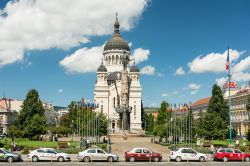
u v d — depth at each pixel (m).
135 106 197.25
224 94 169.62
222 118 114.00
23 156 65.75
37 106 133.00
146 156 59.16
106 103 199.88
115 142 111.12
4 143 90.56
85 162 56.72
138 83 199.12
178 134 108.44
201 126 105.12
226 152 60.19
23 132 121.69
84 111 127.81
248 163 55.75
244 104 148.38
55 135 130.62
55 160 57.91
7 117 178.00
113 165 51.41
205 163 55.66
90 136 113.44
